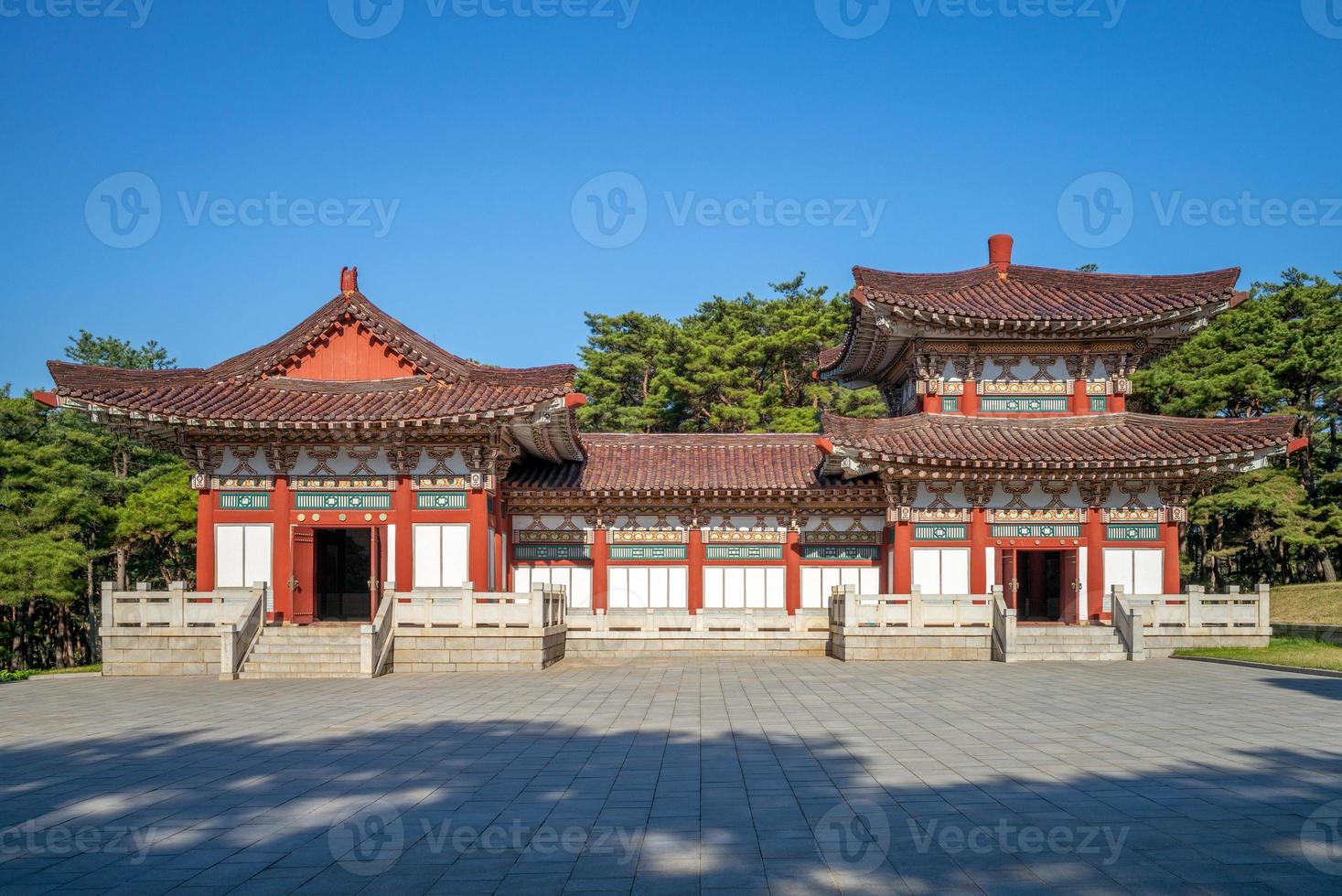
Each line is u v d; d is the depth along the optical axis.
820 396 74.75
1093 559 36.59
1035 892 9.32
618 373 76.44
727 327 77.75
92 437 72.88
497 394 34.53
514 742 17.72
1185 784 13.77
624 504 40.84
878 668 30.72
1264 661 30.08
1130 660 32.44
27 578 56.94
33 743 18.45
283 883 9.81
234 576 34.72
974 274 40.22
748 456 43.31
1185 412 61.66
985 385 38.38
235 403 33.94
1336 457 62.53
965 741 17.38
